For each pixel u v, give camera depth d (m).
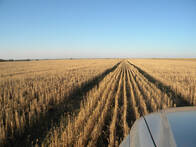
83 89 8.93
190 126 1.25
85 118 4.11
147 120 1.67
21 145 3.18
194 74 14.60
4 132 3.25
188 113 1.52
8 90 6.59
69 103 6.13
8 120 3.84
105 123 4.19
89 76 12.38
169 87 9.48
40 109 4.90
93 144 2.94
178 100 6.70
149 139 1.30
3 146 3.16
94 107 5.23
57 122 4.23
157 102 5.69
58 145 2.81
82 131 3.28
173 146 1.04
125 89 8.23
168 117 1.48
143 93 7.54
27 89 7.14
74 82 9.11
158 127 1.41
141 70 22.72
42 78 11.38
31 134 3.60
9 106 4.91
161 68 23.41
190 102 6.11
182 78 11.66
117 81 11.77
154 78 13.33
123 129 3.62
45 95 6.33
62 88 7.36
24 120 3.91
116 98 6.21
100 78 13.34
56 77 11.46
